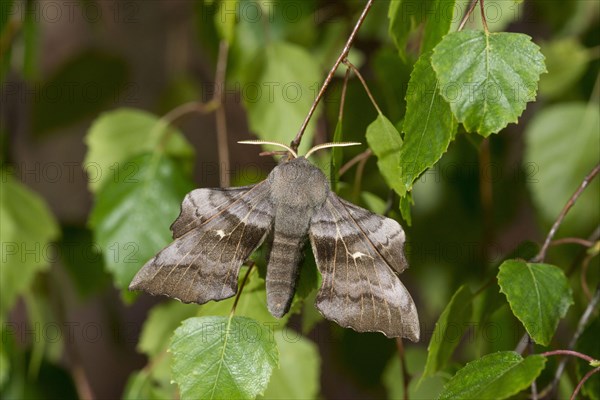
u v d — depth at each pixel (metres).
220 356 0.57
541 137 0.68
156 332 0.69
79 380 0.73
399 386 0.68
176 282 0.57
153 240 0.63
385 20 0.68
